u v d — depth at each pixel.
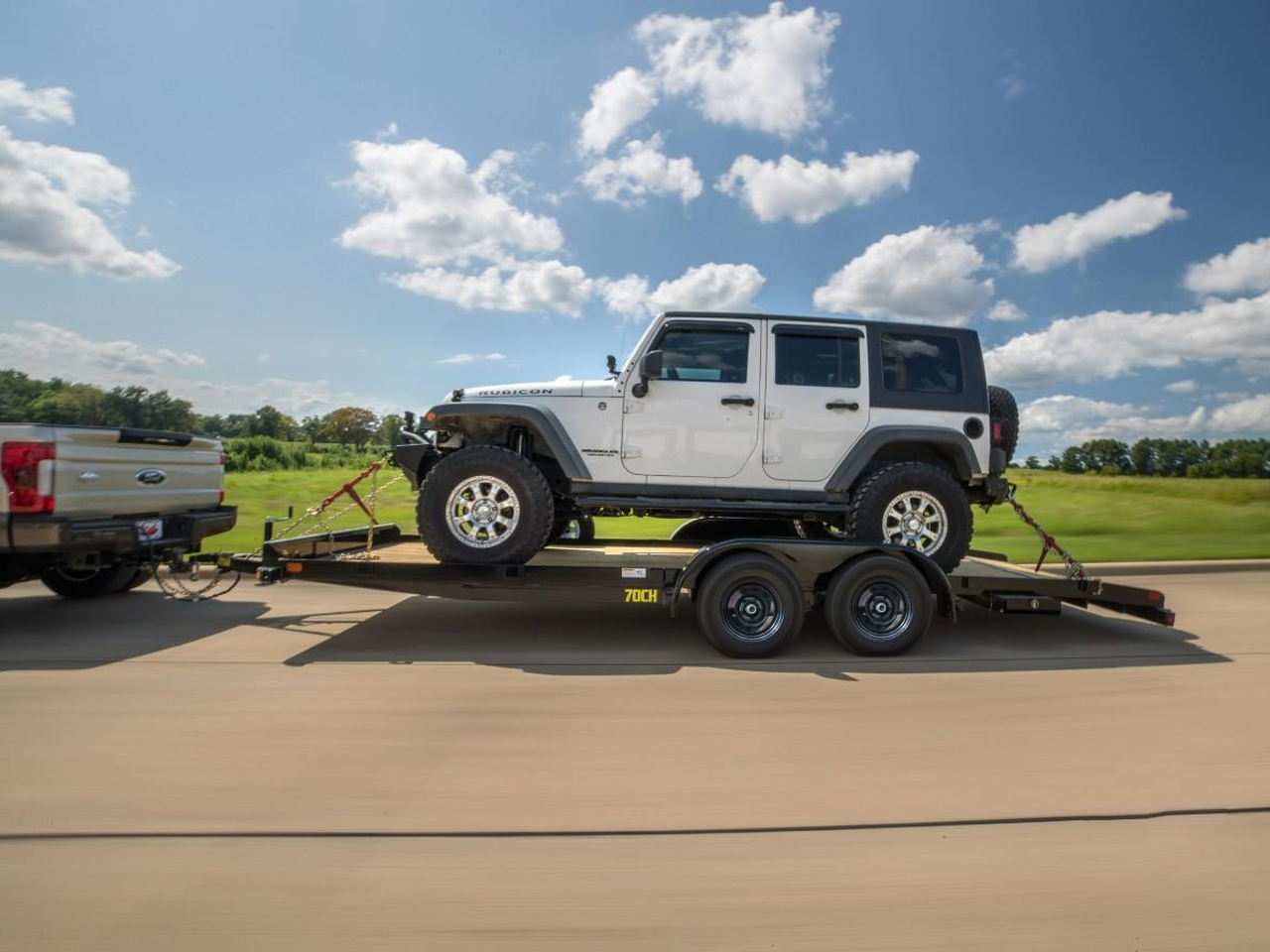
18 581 5.62
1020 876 2.42
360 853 2.52
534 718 3.84
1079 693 4.34
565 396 5.62
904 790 3.03
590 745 3.49
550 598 5.32
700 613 5.07
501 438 5.93
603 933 2.12
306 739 3.52
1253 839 2.66
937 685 4.48
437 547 5.36
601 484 5.59
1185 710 4.05
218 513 6.81
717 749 3.46
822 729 3.72
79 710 3.89
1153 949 2.07
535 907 2.23
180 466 6.48
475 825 2.72
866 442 5.57
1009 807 2.89
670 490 5.59
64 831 2.62
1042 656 5.21
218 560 5.73
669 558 6.12
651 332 5.65
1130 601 5.45
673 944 2.07
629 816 2.80
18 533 4.89
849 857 2.53
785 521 7.18
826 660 5.02
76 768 3.16
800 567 5.14
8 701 4.04
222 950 2.01
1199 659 5.15
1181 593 8.09
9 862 2.42
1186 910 2.24
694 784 3.07
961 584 5.51
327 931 2.10
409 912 2.20
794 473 5.61
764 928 2.15
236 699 4.10
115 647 5.26
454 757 3.33
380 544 7.01
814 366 5.68
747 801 2.92
